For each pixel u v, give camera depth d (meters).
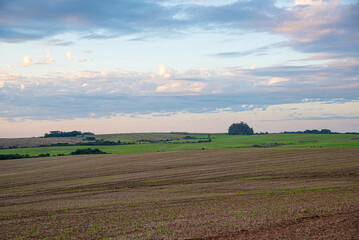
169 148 107.69
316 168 45.88
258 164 53.78
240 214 20.47
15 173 60.94
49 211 26.09
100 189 39.75
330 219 17.83
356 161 50.66
